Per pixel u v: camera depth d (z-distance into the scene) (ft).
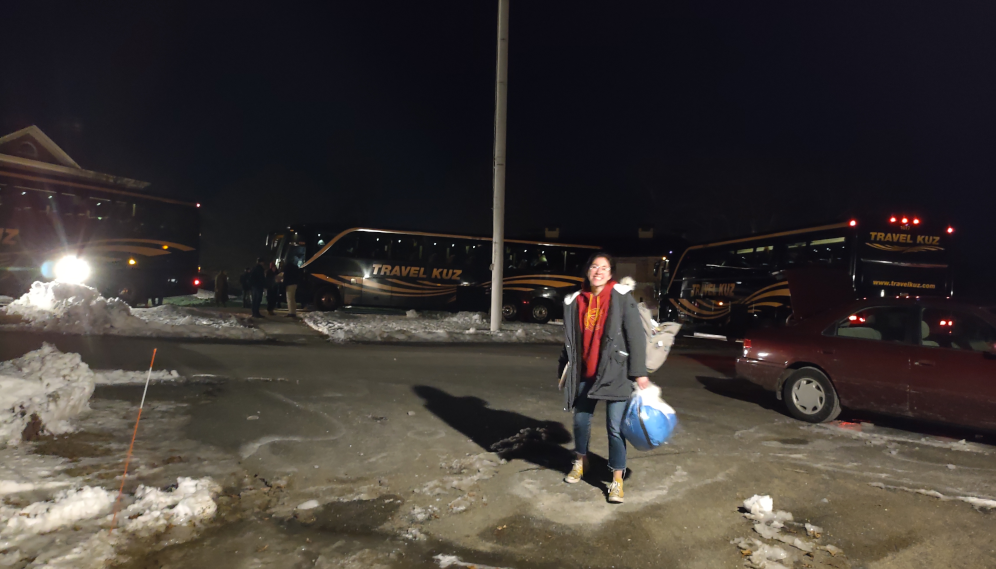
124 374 27.50
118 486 14.38
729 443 20.24
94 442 17.51
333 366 33.58
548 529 13.42
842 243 53.62
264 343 43.14
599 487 15.72
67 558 10.96
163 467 15.93
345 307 83.20
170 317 52.95
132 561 11.41
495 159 55.52
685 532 13.42
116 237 65.87
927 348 21.39
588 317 14.85
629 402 14.42
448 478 16.21
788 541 13.01
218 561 11.65
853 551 12.71
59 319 42.93
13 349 33.78
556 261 79.61
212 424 20.40
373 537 12.93
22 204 59.93
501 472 16.72
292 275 63.26
